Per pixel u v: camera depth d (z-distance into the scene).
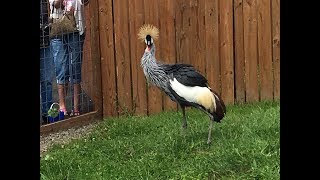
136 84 4.76
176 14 4.73
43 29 4.40
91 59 4.70
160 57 4.73
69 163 3.45
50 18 4.44
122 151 3.68
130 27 4.71
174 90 3.57
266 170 3.00
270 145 3.26
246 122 3.90
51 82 4.50
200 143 3.55
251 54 4.82
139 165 3.34
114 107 4.77
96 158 3.61
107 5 4.68
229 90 4.84
